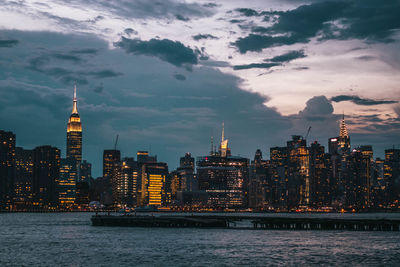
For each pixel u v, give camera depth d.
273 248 150.75
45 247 160.25
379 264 122.25
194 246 156.75
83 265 122.50
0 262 128.00
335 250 145.88
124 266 120.69
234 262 125.75
